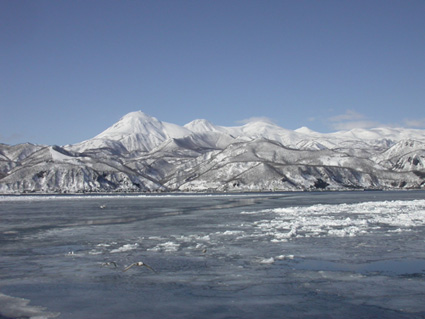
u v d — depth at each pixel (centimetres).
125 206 9781
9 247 3616
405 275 2536
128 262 2950
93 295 2206
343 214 6269
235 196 16912
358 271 2634
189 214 7012
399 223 4903
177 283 2414
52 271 2708
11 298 2162
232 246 3522
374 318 1861
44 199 14650
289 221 5388
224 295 2192
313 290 2262
